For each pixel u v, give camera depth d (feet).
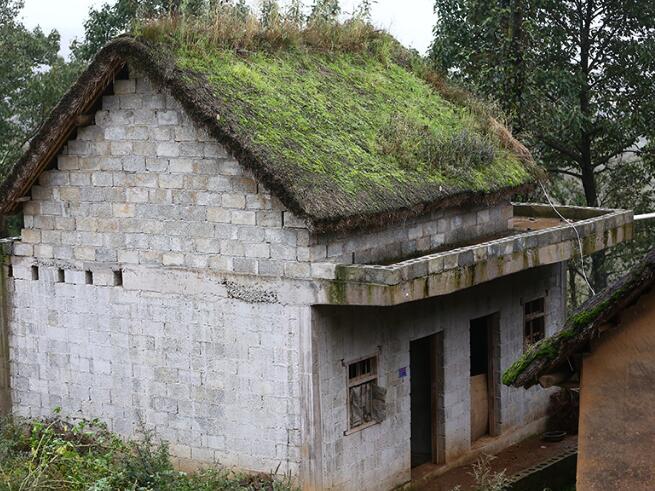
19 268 58.44
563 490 61.21
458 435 61.11
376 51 68.23
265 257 50.60
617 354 35.53
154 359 54.39
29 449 54.90
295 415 50.52
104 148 54.54
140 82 52.85
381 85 64.18
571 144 95.96
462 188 57.88
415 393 61.87
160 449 50.55
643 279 33.86
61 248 56.80
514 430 66.28
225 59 54.24
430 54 90.33
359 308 52.95
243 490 47.85
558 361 35.58
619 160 101.19
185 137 52.11
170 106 52.29
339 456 51.75
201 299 52.65
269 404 51.19
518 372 35.91
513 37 84.28
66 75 99.09
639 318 35.29
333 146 53.06
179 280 53.21
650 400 35.17
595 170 108.37
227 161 51.06
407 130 57.77
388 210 51.60
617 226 64.85
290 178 48.26
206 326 52.65
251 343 51.42
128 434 55.42
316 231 48.39
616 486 35.37
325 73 60.80
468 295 61.62
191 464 53.52
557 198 101.55
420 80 69.51
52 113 53.62
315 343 50.03
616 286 35.40
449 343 60.18
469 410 62.08
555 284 70.49
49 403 58.08
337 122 55.83
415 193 54.13
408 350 56.75
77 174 55.62
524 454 64.13
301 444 50.47
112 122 54.03
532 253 56.54
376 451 54.44
